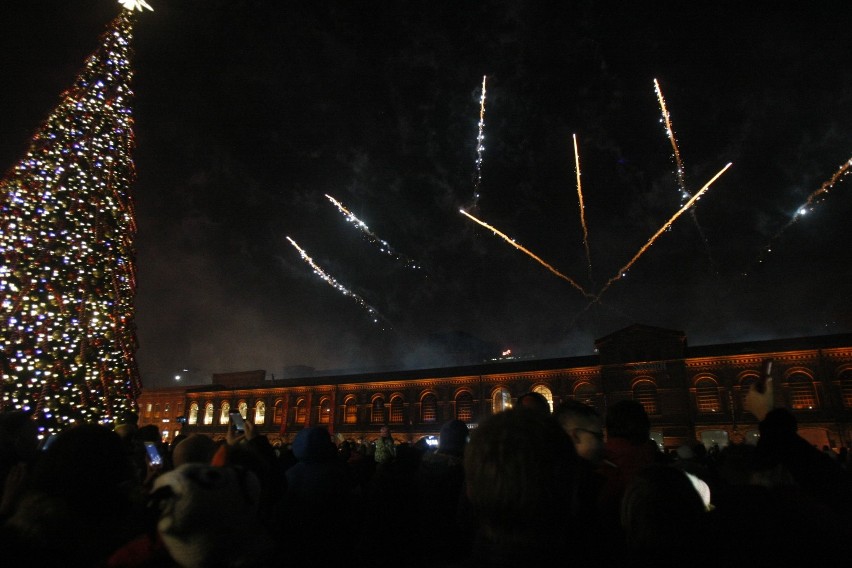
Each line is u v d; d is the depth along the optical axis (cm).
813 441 3725
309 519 552
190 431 5997
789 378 3969
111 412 1691
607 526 407
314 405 5556
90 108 1811
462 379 5022
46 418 1466
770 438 352
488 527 218
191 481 309
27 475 394
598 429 467
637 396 4359
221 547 297
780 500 386
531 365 4866
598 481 429
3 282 1462
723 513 396
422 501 609
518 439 219
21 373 1455
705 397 4178
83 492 313
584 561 395
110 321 1738
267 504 543
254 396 5875
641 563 305
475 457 225
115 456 342
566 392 4609
